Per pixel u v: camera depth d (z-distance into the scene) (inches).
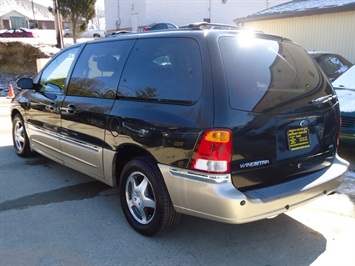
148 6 1083.3
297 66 134.3
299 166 123.8
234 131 106.5
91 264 116.4
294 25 522.6
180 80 118.6
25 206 158.9
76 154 163.9
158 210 124.4
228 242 129.5
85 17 873.5
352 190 174.4
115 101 138.8
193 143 108.8
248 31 129.6
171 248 125.5
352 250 124.3
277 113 115.3
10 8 2773.1
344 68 352.2
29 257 120.0
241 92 110.9
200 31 121.0
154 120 120.0
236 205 105.3
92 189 178.5
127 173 136.5
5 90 616.1
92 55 161.0
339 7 446.3
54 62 193.0
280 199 112.0
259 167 112.4
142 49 136.6
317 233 135.7
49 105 179.3
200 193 108.8
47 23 2824.8
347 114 205.9
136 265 116.0
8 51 730.8
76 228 139.3
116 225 141.6
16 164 217.5
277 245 127.6
